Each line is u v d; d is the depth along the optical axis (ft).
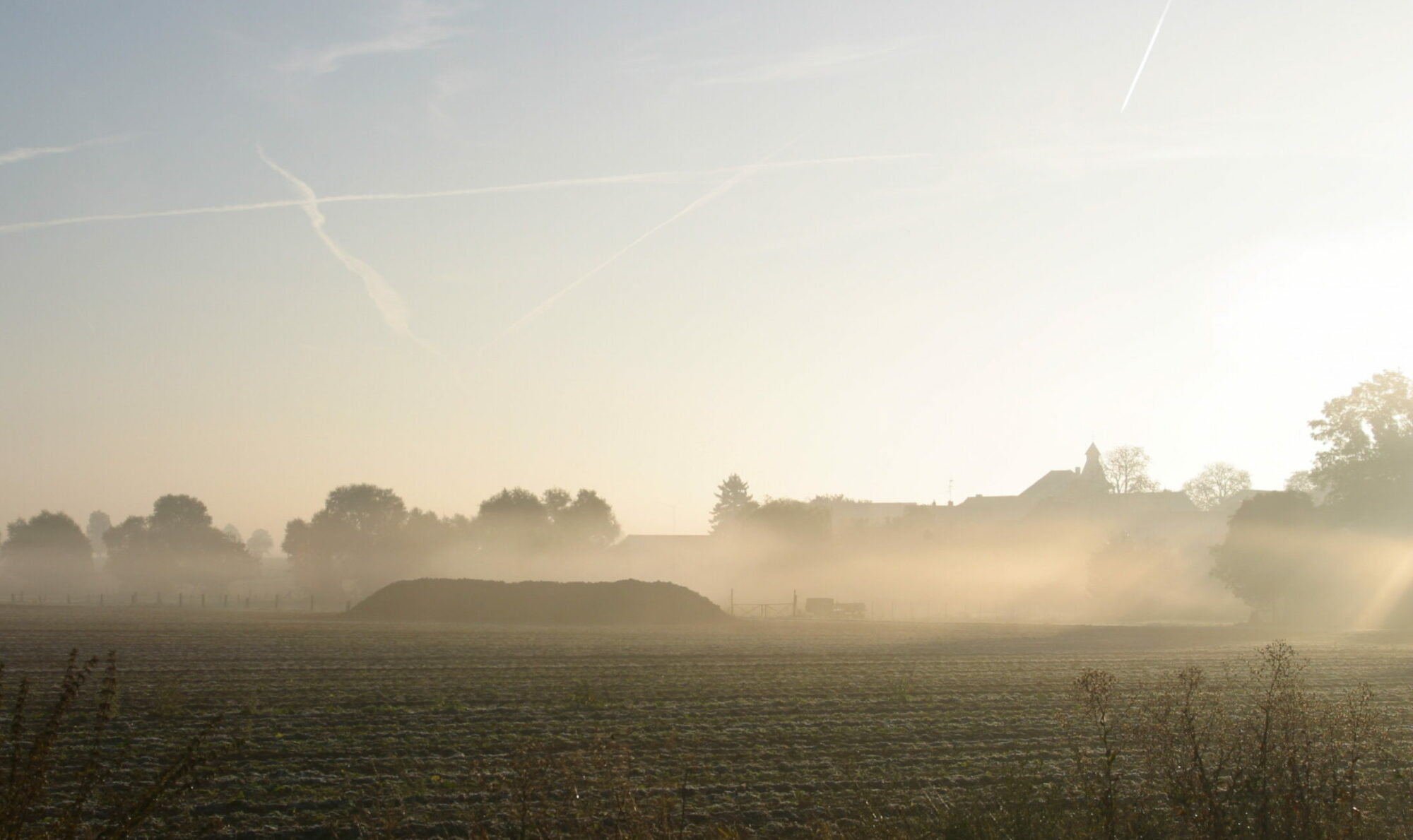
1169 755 38.34
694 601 231.30
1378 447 248.11
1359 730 41.01
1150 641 176.55
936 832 42.88
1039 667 125.29
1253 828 34.76
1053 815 41.09
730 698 91.71
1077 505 426.92
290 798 52.90
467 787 55.21
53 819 46.24
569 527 412.16
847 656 138.21
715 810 51.44
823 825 45.80
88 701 83.92
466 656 128.16
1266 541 240.94
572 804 47.29
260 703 85.05
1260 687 50.31
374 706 83.56
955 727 77.46
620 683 101.55
